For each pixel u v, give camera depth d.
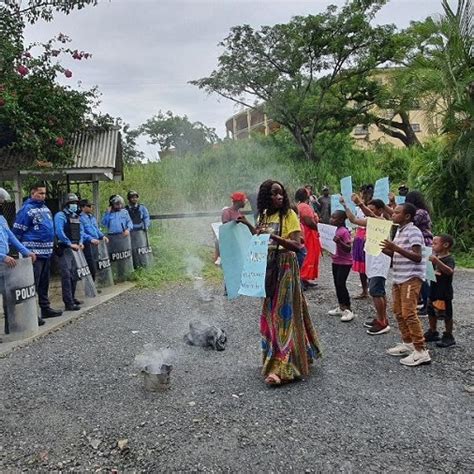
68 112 10.51
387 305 7.63
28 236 7.01
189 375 4.97
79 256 7.86
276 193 4.68
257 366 5.19
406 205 5.11
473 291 8.55
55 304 8.35
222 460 3.44
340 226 6.74
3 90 9.38
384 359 5.31
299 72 22.03
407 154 21.11
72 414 4.20
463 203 12.64
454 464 3.34
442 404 4.21
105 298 8.59
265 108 23.14
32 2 9.90
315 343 4.98
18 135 9.66
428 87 12.92
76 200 7.88
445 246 5.63
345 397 4.37
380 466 3.34
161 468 3.38
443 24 12.51
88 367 5.29
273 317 4.73
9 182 11.75
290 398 4.36
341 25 21.05
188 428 3.88
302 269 8.80
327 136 24.30
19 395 4.61
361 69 21.78
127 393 4.58
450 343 5.67
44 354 5.75
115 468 3.42
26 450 3.68
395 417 3.99
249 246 4.58
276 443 3.63
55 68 10.55
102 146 11.09
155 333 6.49
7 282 6.20
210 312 7.54
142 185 18.39
